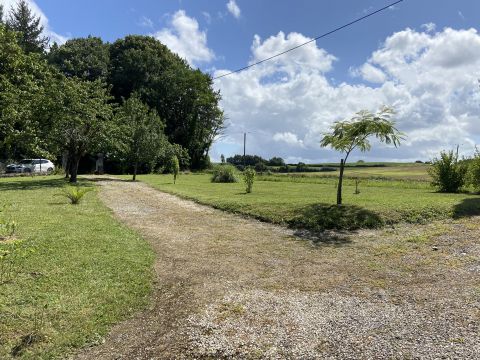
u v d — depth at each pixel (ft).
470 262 21.52
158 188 70.28
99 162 146.20
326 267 21.95
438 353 12.13
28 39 173.78
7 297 15.76
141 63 179.22
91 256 22.18
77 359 12.32
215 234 30.68
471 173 58.23
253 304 16.57
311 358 12.13
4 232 26.40
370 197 48.01
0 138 68.23
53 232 27.37
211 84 197.47
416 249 24.64
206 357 12.42
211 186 77.20
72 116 72.90
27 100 66.64
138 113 104.17
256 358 12.24
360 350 12.50
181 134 189.16
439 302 16.24
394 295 17.37
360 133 36.65
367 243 26.76
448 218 31.78
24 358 12.01
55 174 113.09
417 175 144.05
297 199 45.11
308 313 15.53
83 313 15.12
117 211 41.27
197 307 16.31
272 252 25.32
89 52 176.86
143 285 18.52
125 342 13.42
